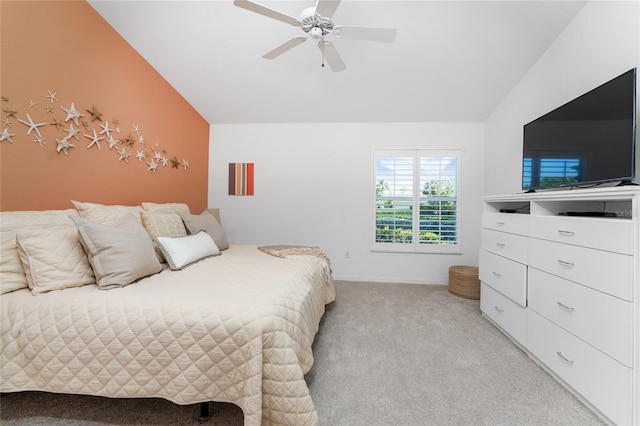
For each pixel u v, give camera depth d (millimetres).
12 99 1710
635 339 1205
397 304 2939
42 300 1330
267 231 4078
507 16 2281
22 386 1244
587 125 1796
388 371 1717
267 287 1539
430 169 3820
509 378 1659
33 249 1438
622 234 1262
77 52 2104
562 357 1589
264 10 1688
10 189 1714
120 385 1214
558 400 1476
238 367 1170
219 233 2852
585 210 1903
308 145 4000
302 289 1684
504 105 3275
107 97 2371
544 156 2193
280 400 1146
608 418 1310
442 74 2963
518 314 2037
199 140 3852
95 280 1599
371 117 3793
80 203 1917
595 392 1377
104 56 2340
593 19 2070
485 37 2482
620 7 1860
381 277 3916
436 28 2410
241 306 1259
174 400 1193
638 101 1729
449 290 3391
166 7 2268
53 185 1953
